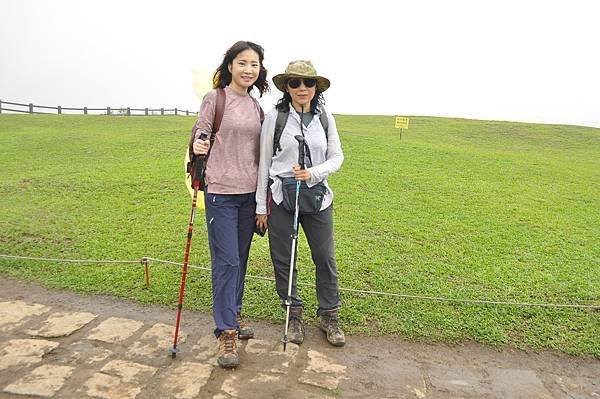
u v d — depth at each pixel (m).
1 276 4.92
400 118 16.77
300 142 3.44
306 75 3.37
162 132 16.66
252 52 3.36
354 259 5.52
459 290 4.79
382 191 9.05
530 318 4.31
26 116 21.61
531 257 5.79
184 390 3.08
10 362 3.33
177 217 7.03
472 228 6.88
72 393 3.00
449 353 3.77
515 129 22.53
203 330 3.92
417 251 5.86
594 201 9.04
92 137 15.01
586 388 3.39
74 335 3.76
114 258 5.41
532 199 8.94
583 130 22.62
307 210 3.54
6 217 6.68
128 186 8.73
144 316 4.14
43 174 9.56
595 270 5.42
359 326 4.10
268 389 3.13
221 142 3.40
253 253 5.65
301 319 3.88
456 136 20.39
